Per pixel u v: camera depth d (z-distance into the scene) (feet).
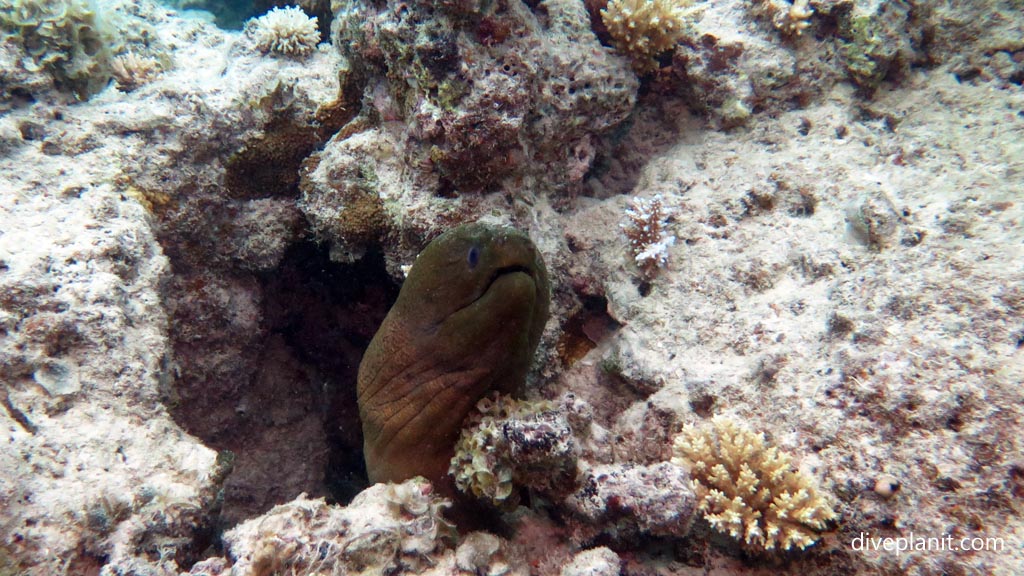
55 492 1.68
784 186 2.74
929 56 3.23
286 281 3.26
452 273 1.72
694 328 2.44
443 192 2.66
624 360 2.49
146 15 3.61
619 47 3.03
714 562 1.90
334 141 2.88
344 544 1.66
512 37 2.49
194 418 3.07
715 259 2.61
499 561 1.76
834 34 3.12
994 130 2.76
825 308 2.22
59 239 2.20
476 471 1.73
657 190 2.99
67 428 1.83
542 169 2.90
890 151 2.78
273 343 3.45
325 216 2.78
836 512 1.80
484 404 1.85
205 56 3.36
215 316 3.02
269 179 3.01
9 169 2.44
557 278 2.75
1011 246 2.10
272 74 3.10
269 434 3.43
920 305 2.04
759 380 2.16
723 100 3.12
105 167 2.61
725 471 1.90
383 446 2.01
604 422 2.50
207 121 2.90
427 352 1.81
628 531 1.88
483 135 2.44
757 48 3.08
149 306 2.30
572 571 1.71
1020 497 1.63
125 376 2.02
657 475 1.85
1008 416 1.72
